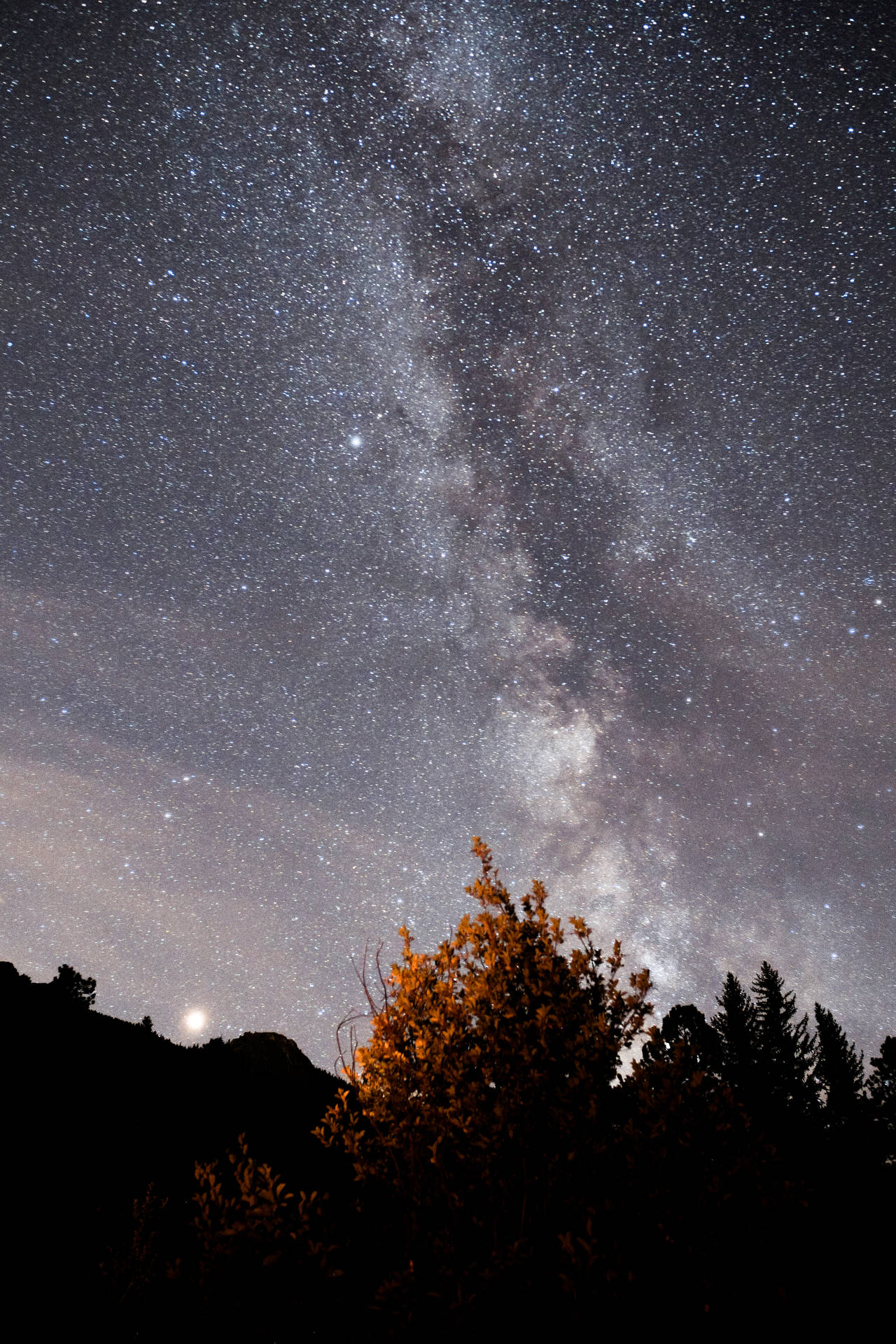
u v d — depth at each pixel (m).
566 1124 3.23
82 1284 6.31
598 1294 2.74
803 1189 3.11
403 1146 3.38
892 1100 18.80
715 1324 2.80
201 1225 3.15
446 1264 2.98
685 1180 3.12
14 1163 8.48
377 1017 3.65
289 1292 2.95
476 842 4.14
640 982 3.83
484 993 3.58
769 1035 20.47
